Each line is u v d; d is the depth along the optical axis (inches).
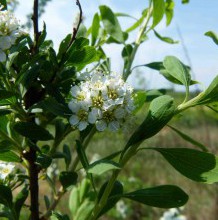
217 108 5.9
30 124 5.3
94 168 4.7
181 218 17.5
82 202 7.9
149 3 8.1
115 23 7.6
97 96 5.5
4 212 6.0
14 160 6.0
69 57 5.7
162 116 5.4
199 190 19.7
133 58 7.7
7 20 5.6
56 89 5.6
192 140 6.3
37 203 6.1
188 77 5.9
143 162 26.5
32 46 5.8
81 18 5.8
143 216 20.2
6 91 5.0
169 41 8.4
